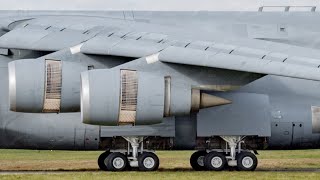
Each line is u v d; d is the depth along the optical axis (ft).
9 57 271.28
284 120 279.28
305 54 264.31
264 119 275.59
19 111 255.70
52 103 255.50
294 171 280.92
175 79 257.96
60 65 256.11
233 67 248.73
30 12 285.02
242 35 282.77
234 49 260.83
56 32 269.23
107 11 289.74
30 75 251.80
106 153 282.97
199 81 260.62
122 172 263.49
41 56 270.87
